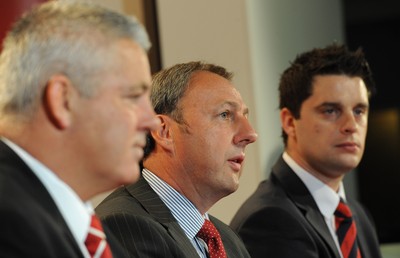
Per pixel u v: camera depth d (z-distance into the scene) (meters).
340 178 6.49
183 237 4.45
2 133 3.04
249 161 7.52
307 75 6.41
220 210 7.54
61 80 2.98
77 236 3.10
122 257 3.57
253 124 7.52
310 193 6.32
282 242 5.91
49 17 3.05
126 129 3.08
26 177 2.97
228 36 7.55
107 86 3.04
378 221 10.72
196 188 4.62
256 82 7.53
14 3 6.86
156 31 7.78
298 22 8.59
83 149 3.04
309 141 6.36
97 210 4.50
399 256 10.16
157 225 4.34
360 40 11.16
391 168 10.72
